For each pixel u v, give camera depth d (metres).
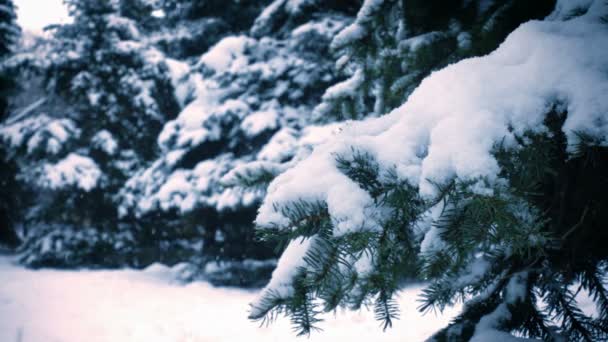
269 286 0.84
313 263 0.77
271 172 1.20
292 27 9.68
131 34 13.31
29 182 12.88
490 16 1.52
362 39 1.85
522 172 0.69
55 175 11.52
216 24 12.28
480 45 1.46
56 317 6.18
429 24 1.70
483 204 0.63
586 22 0.85
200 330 5.75
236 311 6.69
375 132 0.89
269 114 8.38
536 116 0.72
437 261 0.75
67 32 13.27
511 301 1.16
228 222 8.86
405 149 0.78
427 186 0.70
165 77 12.47
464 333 1.20
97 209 12.30
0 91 13.09
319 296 0.76
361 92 1.99
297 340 5.17
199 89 10.41
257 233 0.80
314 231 0.79
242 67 9.06
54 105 13.77
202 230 9.95
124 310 6.75
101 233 12.16
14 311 6.32
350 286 0.76
